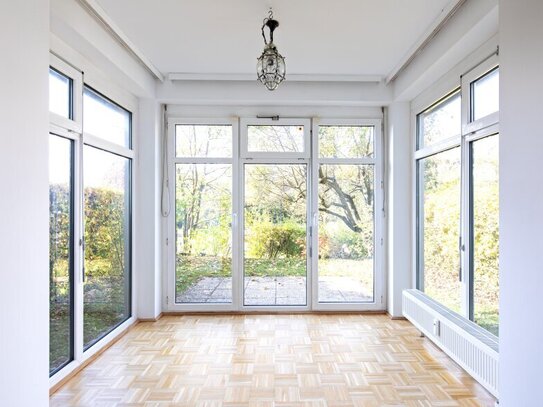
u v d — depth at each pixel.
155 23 3.23
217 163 5.02
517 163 2.02
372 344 3.87
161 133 4.94
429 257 4.31
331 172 5.08
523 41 1.96
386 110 5.02
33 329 1.87
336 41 3.60
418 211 4.65
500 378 2.17
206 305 4.98
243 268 5.06
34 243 1.88
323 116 5.03
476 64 3.20
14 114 1.74
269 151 5.03
